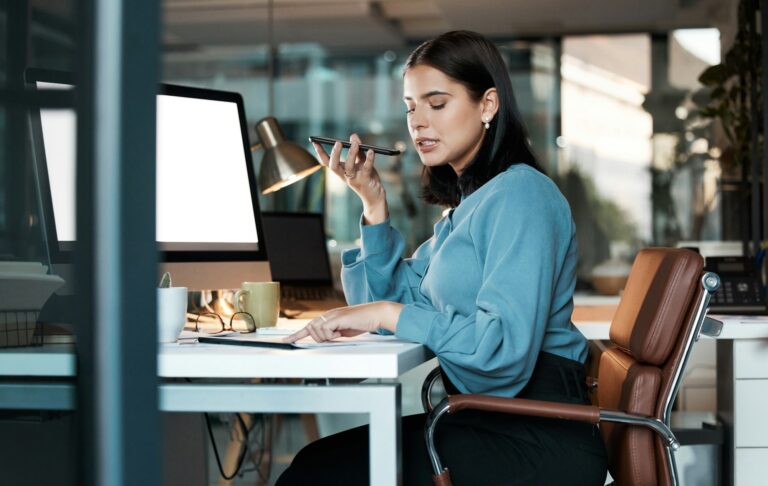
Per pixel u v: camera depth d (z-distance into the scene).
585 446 1.59
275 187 2.80
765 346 2.29
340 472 1.57
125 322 0.74
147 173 0.76
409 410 3.97
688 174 7.05
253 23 7.42
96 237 0.74
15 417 1.01
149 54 0.75
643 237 7.12
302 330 1.58
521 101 7.30
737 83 5.11
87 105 0.75
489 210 1.66
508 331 1.53
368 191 1.99
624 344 1.77
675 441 1.54
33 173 1.02
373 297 1.99
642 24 7.08
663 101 7.09
